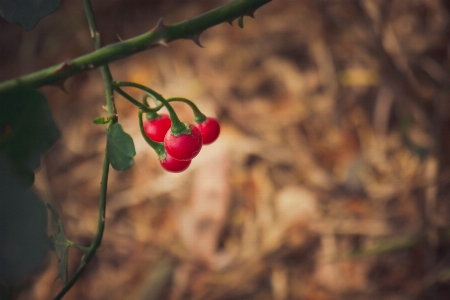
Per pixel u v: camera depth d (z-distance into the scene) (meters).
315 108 0.50
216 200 0.45
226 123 0.50
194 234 0.44
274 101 0.51
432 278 0.39
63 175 0.49
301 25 0.54
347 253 0.42
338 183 0.46
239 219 0.45
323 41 0.53
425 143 0.46
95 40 0.20
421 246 0.41
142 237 0.45
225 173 0.46
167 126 0.22
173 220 0.45
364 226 0.43
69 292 0.42
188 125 0.20
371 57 0.48
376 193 0.45
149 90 0.20
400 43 0.50
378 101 0.49
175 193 0.46
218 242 0.44
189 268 0.43
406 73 0.47
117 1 0.58
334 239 0.43
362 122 0.49
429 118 0.46
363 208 0.45
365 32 0.48
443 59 0.49
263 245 0.43
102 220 0.19
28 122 0.16
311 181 0.47
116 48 0.19
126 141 0.18
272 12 0.56
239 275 0.42
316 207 0.45
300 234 0.44
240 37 0.55
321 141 0.49
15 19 0.18
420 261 0.41
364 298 0.40
